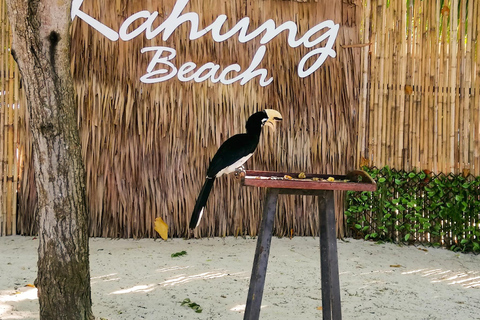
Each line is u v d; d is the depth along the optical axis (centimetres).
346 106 611
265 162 600
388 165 609
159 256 519
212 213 596
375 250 571
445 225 590
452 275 493
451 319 375
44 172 291
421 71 604
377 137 611
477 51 586
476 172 587
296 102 604
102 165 581
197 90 589
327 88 608
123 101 581
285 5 598
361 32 613
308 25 603
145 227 590
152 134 586
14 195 586
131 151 584
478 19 588
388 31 607
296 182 300
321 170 610
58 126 289
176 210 590
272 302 399
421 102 604
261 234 314
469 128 590
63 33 285
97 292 407
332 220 317
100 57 576
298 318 366
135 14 575
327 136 610
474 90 588
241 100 595
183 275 459
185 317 361
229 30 590
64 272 295
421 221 588
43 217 296
